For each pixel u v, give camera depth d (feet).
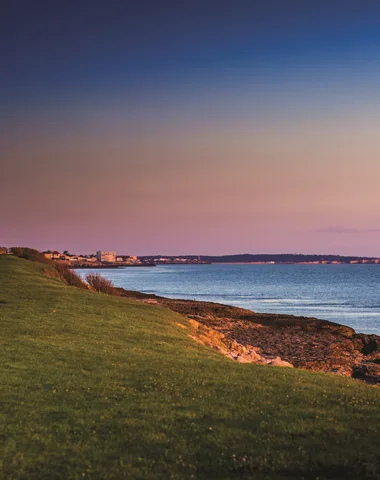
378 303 332.39
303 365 110.52
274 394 50.24
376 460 34.12
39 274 170.09
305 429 39.29
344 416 43.01
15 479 31.07
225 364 66.64
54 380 52.11
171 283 599.16
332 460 33.96
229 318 203.10
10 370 54.85
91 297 125.59
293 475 32.81
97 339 77.25
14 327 80.07
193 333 106.42
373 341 153.99
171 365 62.64
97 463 33.35
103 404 45.21
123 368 59.36
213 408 44.47
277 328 178.50
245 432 38.47
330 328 180.24
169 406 44.88
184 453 34.78
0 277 144.25
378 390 56.85
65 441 36.60
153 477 31.68
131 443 36.47
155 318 108.17
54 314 95.20
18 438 36.73
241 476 32.40
